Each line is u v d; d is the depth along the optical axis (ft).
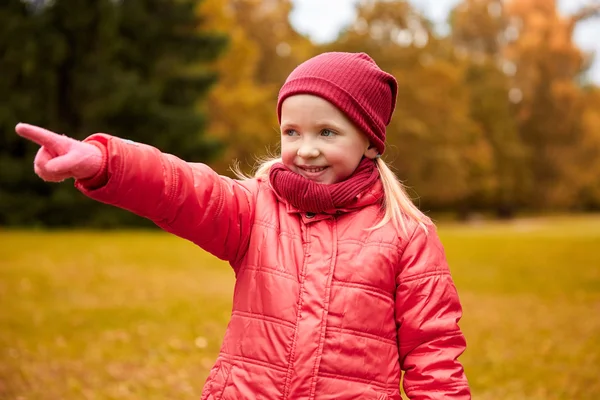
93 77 75.56
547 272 39.14
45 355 18.54
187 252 44.75
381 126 7.34
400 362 7.22
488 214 158.51
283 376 6.52
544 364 18.75
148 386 16.01
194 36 81.87
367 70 7.23
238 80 101.09
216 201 6.76
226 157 97.66
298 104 7.02
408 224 7.18
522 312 27.12
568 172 150.30
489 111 143.33
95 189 5.91
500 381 17.06
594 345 21.11
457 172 123.95
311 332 6.57
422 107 123.65
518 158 143.23
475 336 22.29
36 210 74.59
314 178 7.14
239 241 7.07
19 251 41.34
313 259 6.84
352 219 7.07
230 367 6.77
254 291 6.85
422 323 6.95
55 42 73.72
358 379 6.60
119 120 78.02
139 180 6.09
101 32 74.95
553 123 149.89
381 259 6.89
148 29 78.69
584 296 31.40
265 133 101.65
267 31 122.01
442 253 7.30
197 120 78.69
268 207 7.20
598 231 86.53
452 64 134.00
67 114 78.64
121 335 21.16
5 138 75.20
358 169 7.28
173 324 22.86
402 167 121.19
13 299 26.68
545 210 168.55
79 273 33.76
